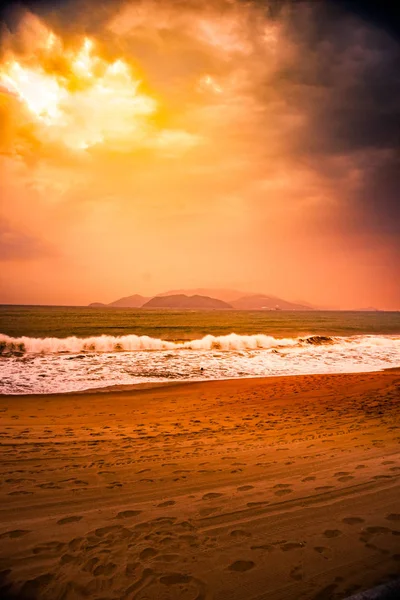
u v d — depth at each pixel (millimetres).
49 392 11453
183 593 2059
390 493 3330
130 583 2172
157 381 13477
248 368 16547
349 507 3090
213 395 11055
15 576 2271
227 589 2076
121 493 3719
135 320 57844
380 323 65438
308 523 2844
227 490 3705
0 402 9844
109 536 2777
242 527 2836
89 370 15023
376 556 2324
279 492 3559
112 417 8297
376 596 1804
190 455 5168
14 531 2891
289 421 7707
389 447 5164
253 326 48719
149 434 6652
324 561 2301
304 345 25078
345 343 26578
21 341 21188
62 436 6480
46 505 3426
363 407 9102
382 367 17391
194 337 32281
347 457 4715
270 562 2324
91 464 4785
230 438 6254
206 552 2492
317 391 11500
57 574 2287
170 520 3029
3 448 5617
